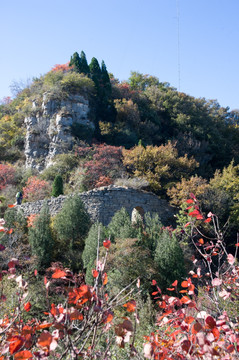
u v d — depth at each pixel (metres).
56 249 18.11
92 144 33.28
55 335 2.23
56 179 25.31
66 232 18.28
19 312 2.80
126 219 17.02
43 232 17.22
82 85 37.66
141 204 22.73
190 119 46.88
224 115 56.66
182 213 20.94
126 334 2.26
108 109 40.25
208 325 2.28
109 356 2.62
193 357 2.39
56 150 33.00
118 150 31.00
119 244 14.42
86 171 28.62
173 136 43.16
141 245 15.17
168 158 28.84
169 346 2.81
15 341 2.22
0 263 12.06
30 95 44.09
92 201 21.42
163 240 14.98
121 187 22.33
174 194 24.97
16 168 33.44
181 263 14.23
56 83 37.03
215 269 13.97
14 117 39.75
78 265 16.94
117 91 46.44
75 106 35.56
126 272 13.19
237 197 26.02
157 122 44.84
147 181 25.81
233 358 2.54
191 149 41.09
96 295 2.26
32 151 34.72
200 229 20.27
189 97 53.41
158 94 50.22
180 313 3.00
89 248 15.86
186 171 30.11
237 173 29.67
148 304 9.85
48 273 15.21
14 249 13.97
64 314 2.26
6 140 38.72
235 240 24.25
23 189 27.16
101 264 2.44
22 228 18.33
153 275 13.81
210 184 28.84
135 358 2.92
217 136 46.62
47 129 34.75
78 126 34.44
